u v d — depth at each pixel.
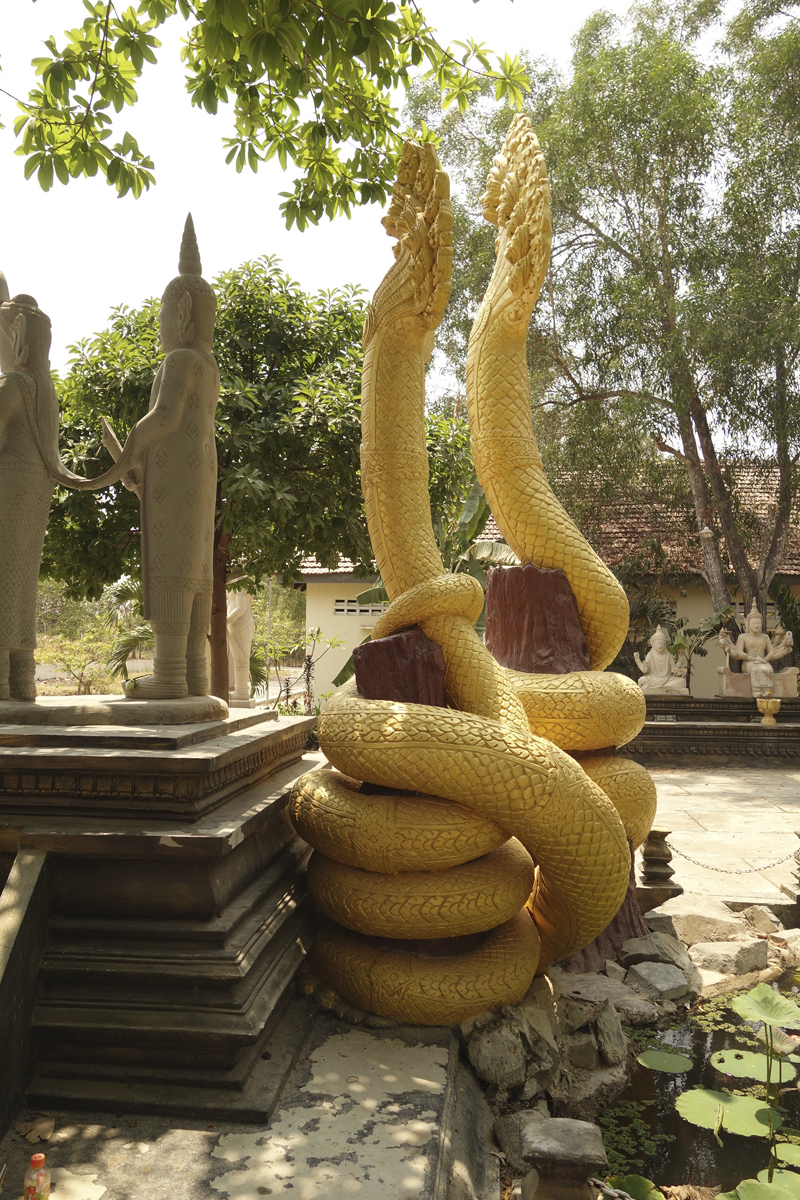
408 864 3.28
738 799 10.01
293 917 3.54
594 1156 2.21
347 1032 3.25
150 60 4.66
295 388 9.90
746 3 16.50
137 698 4.10
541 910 3.74
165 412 4.04
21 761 3.00
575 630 4.51
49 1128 2.52
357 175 6.03
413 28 5.50
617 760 4.31
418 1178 2.29
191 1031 2.63
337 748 3.37
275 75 4.44
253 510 9.26
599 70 16.17
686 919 5.23
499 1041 3.29
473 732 3.17
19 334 4.05
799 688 15.73
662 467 17.47
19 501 3.95
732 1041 4.08
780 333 14.62
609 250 17.33
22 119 4.99
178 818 2.97
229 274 10.80
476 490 9.77
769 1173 2.89
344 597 18.73
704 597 18.92
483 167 18.16
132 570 10.02
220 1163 2.35
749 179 15.77
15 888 2.74
